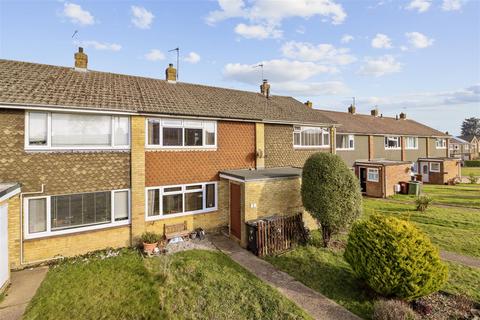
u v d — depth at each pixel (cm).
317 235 1158
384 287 635
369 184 2164
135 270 813
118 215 1009
